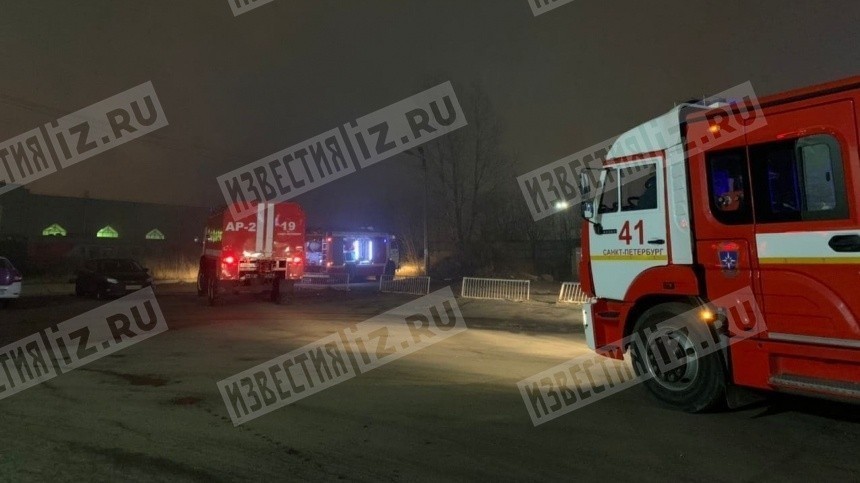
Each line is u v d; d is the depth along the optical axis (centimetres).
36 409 631
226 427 569
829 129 525
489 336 1247
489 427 568
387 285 2427
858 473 450
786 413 611
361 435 544
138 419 595
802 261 536
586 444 518
